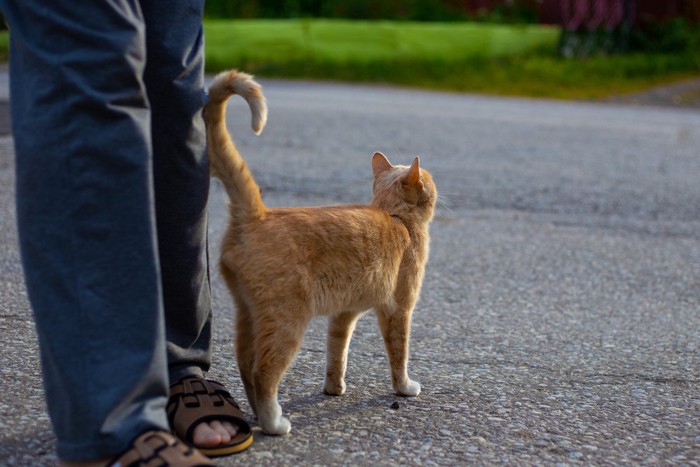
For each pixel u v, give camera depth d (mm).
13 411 2590
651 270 5109
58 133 1948
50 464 2271
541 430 2736
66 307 1969
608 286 4742
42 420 2543
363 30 17703
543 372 3334
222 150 2557
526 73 17141
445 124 10539
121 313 2000
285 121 9938
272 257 2576
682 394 3146
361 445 2539
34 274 1985
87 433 1949
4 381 2826
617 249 5547
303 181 6844
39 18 1959
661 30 20297
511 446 2592
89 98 1946
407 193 3164
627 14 20203
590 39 19297
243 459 2381
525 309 4238
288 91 13523
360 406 2889
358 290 2838
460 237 5641
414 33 17922
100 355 1969
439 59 17578
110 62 1965
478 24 20172
